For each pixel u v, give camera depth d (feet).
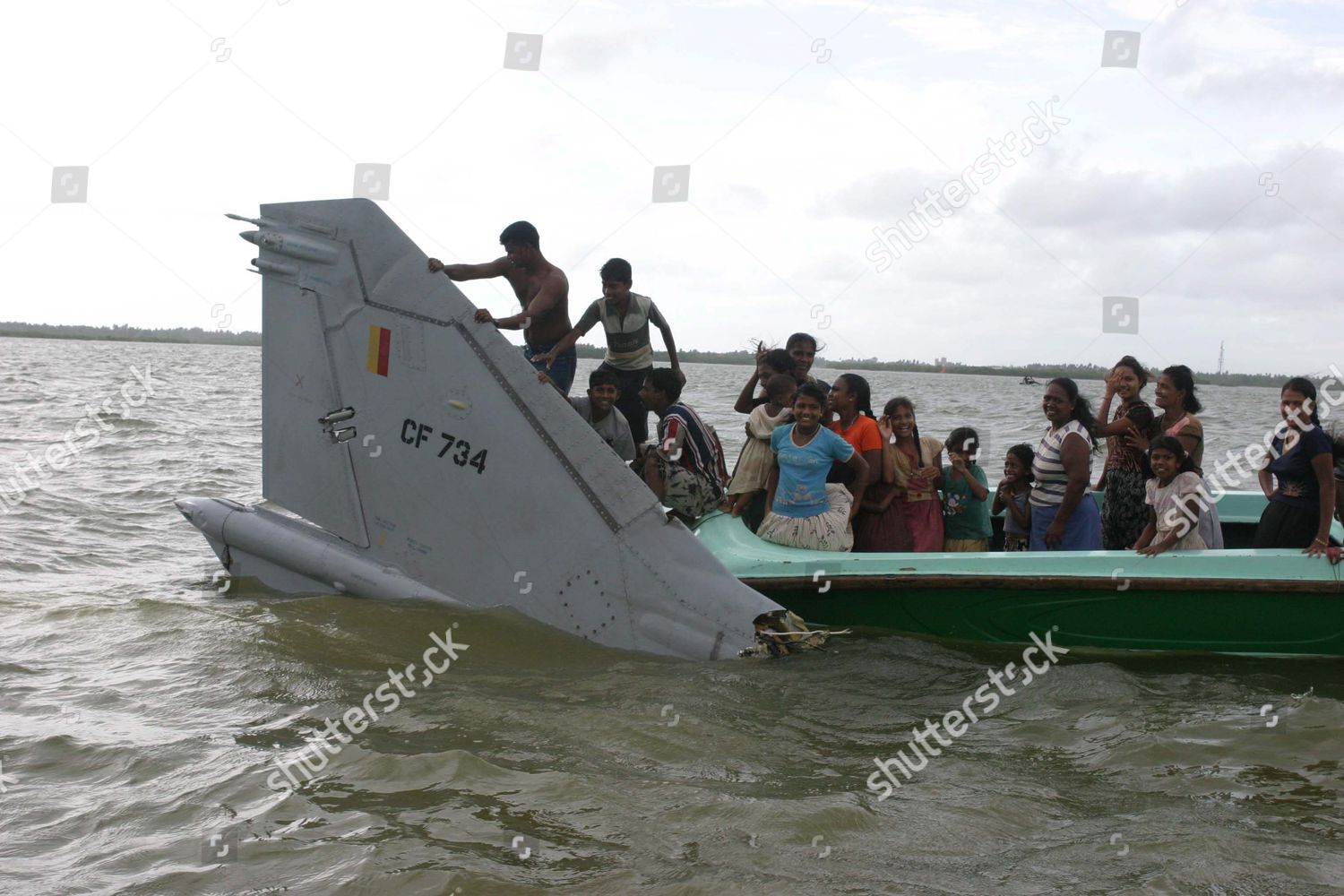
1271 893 11.09
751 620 18.89
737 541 21.56
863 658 19.24
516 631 19.60
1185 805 13.34
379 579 20.94
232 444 57.06
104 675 17.53
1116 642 19.94
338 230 20.85
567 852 11.78
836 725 16.12
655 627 19.16
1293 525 20.79
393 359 20.70
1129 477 22.66
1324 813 13.10
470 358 20.02
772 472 22.77
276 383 21.84
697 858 11.69
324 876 11.18
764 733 15.67
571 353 23.41
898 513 22.68
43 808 12.76
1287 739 15.47
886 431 23.00
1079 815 13.05
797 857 11.76
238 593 22.43
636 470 22.88
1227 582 19.26
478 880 11.10
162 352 317.01
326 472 21.63
